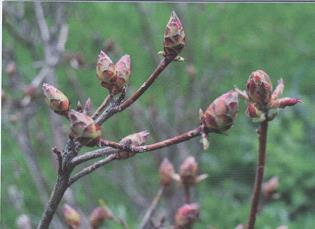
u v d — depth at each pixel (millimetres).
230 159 4543
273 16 5125
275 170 4500
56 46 3053
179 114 3994
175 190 2918
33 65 3078
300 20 5168
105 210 1901
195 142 3865
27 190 3615
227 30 4965
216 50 4766
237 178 4504
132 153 1138
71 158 1130
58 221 2691
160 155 3738
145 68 4375
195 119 4008
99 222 1897
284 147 4676
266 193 1989
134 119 3764
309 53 4992
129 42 4543
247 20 5043
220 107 1051
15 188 3236
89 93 4145
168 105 4148
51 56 3041
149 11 4359
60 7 3137
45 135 3631
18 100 2916
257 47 4973
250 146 4625
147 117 3830
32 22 3219
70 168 1137
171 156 3711
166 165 1958
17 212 3068
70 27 3969
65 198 2809
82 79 4125
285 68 4945
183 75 4184
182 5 4312
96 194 3904
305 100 4730
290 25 5148
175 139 1080
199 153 3881
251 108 1200
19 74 3307
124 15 4562
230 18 4992
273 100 1193
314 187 4469
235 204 4352
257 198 1275
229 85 4512
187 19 4367
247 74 4758
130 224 3465
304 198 4391
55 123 3029
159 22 4555
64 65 3291
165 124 3848
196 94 4109
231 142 4555
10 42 3322
